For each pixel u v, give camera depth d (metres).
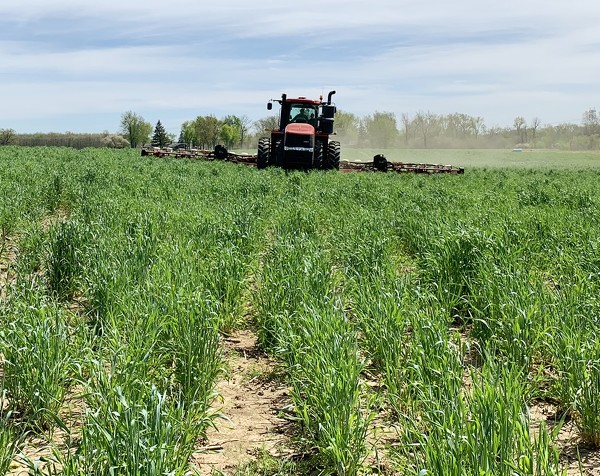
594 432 4.67
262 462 4.44
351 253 8.80
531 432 4.89
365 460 4.45
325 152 29.05
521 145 149.38
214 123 103.56
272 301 7.00
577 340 5.30
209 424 4.62
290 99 29.06
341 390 4.38
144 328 5.73
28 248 9.51
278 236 10.16
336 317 6.04
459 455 3.52
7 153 39.19
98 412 4.07
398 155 96.19
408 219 11.81
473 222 11.63
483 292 7.11
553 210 13.95
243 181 19.34
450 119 158.62
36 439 4.66
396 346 5.62
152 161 31.14
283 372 6.08
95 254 7.99
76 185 17.19
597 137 145.88
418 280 7.84
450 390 4.34
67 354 5.11
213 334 5.70
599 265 8.13
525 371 5.76
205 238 9.87
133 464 3.43
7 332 5.23
